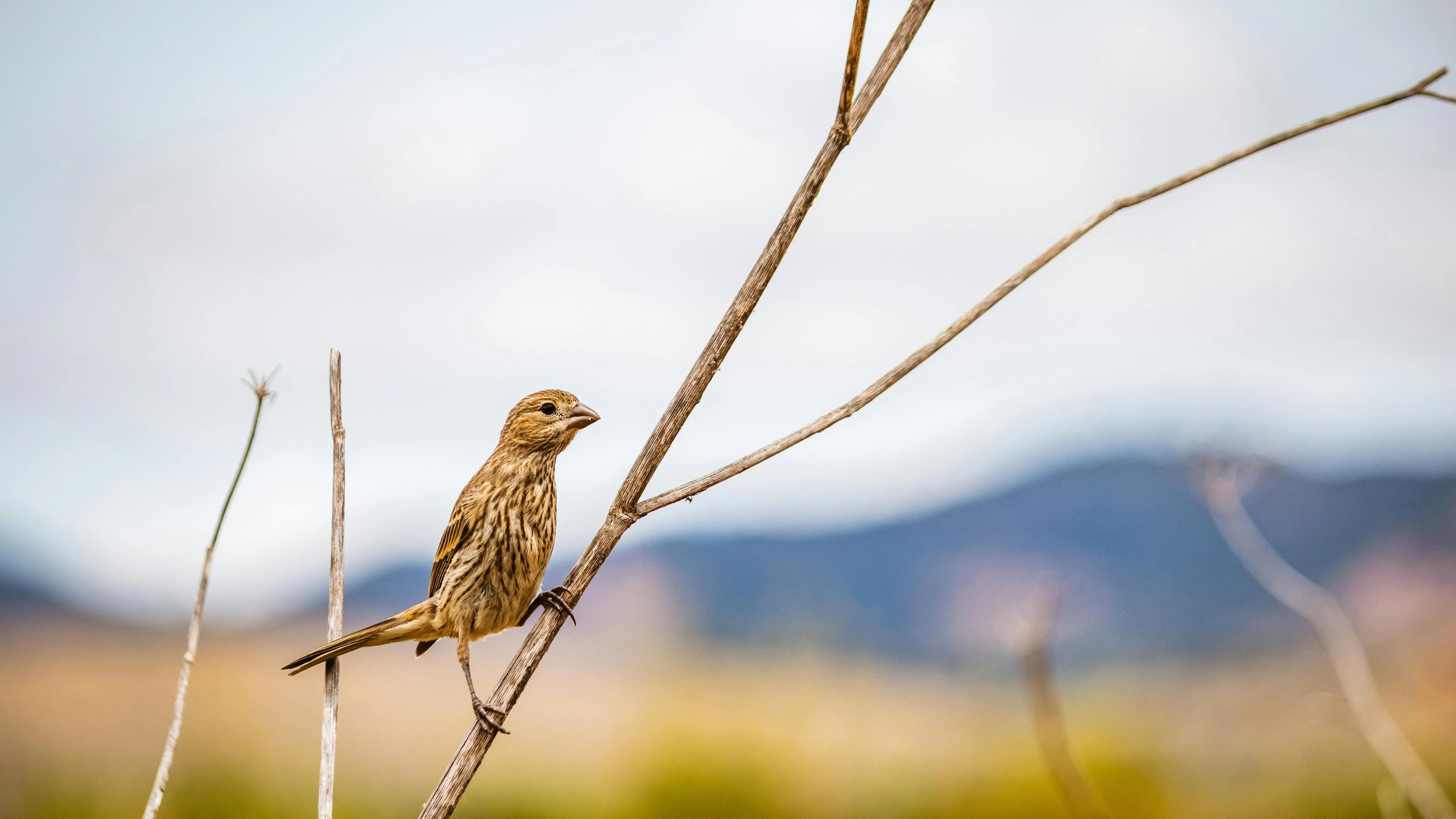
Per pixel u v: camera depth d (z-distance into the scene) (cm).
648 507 336
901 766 1294
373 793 1363
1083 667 2658
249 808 1229
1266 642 2261
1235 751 1241
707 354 330
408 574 9238
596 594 1617
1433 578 2031
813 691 1260
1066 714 1927
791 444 323
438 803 336
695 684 1320
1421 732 1334
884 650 1377
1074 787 316
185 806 1201
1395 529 3853
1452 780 1130
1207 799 1216
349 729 1855
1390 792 382
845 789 1216
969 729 1505
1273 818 1163
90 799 1175
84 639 2731
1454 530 3006
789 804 1210
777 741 1238
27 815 1136
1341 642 396
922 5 325
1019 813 1256
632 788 1235
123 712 1484
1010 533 12544
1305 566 3697
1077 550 8450
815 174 320
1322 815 1138
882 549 12794
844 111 318
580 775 1295
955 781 1300
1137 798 1234
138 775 1227
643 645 1403
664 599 1482
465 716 2083
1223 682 1659
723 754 1222
